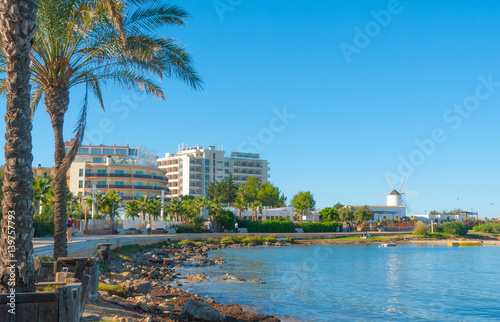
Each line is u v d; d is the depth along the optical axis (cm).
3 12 848
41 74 1563
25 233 833
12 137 841
